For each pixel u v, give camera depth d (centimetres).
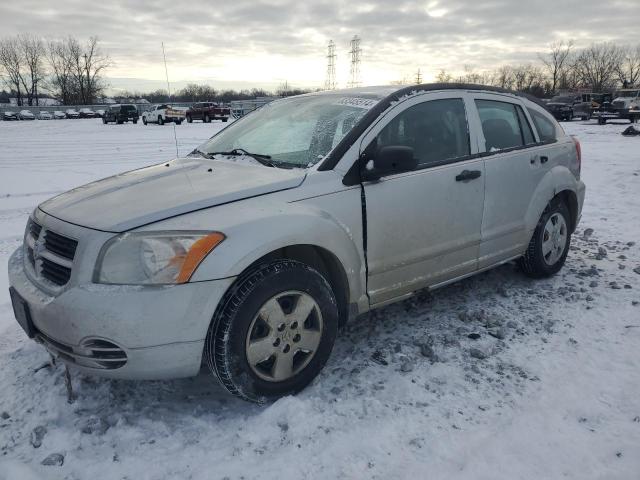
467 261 386
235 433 262
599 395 291
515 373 315
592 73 8338
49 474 237
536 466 238
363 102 353
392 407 281
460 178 366
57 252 272
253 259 262
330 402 286
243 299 261
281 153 347
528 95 466
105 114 4234
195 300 250
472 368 321
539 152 438
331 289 300
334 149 318
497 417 273
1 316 410
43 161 1513
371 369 321
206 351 266
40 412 283
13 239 653
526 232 429
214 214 267
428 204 348
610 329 368
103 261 251
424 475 234
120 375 253
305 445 253
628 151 1516
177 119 3859
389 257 333
